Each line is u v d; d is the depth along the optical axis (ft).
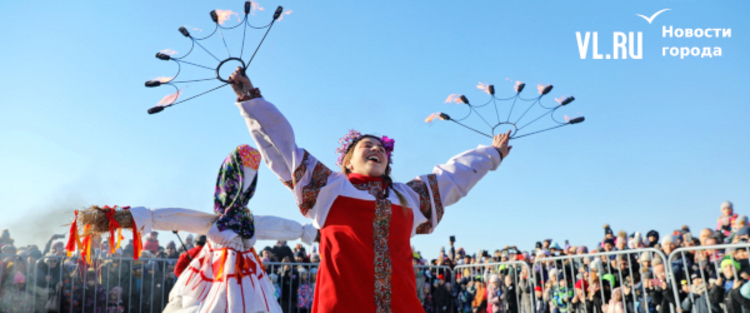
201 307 12.29
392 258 8.04
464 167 9.45
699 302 18.30
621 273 21.22
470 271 31.01
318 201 8.23
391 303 7.77
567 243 31.35
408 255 8.36
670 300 19.19
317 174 8.38
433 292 32.12
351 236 8.02
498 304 27.58
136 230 12.96
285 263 29.32
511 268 27.48
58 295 25.12
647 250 20.43
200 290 12.52
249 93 8.40
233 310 12.15
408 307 7.88
